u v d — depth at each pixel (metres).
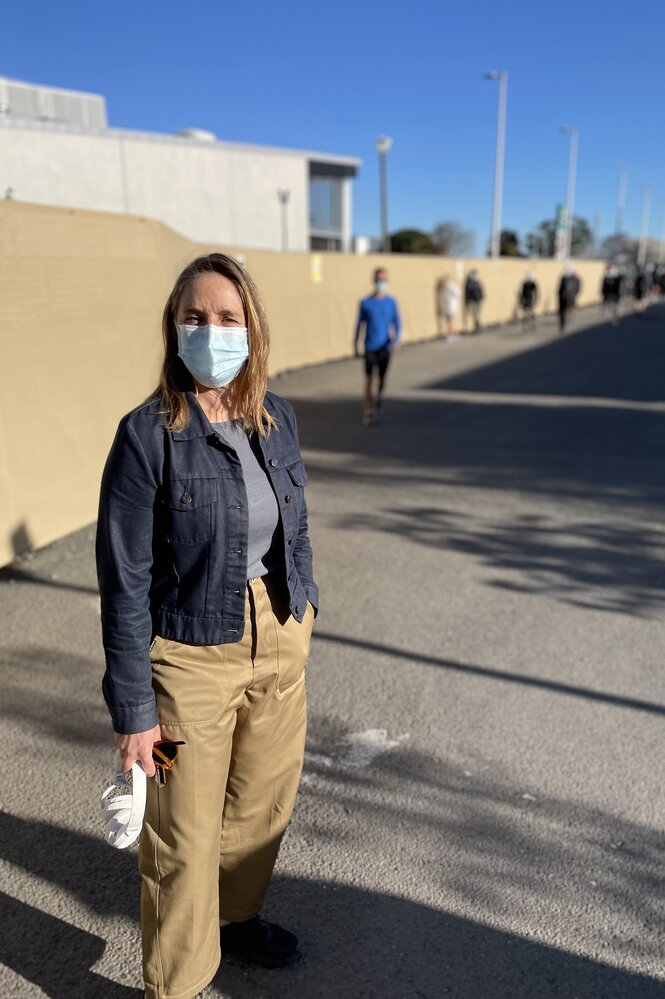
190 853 1.96
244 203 33.94
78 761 3.25
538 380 14.06
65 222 5.39
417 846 2.81
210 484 1.85
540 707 3.67
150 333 6.67
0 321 4.86
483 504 6.70
